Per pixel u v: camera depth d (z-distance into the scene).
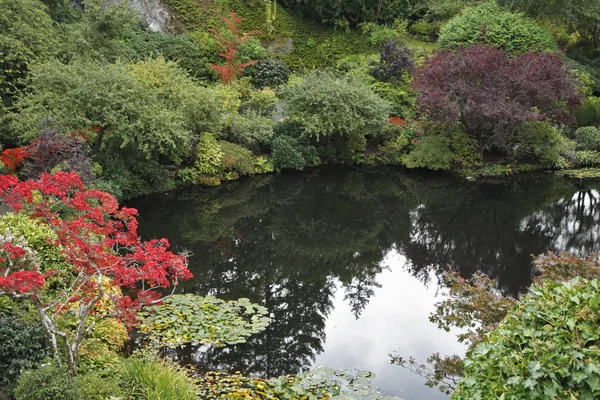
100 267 5.12
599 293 3.56
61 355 5.29
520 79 17.05
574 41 27.47
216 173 16.44
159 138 12.89
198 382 6.13
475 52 18.03
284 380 6.25
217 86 20.00
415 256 11.24
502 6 25.42
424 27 26.27
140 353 6.60
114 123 12.09
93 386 4.82
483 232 12.88
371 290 9.38
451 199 15.58
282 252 11.27
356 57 23.97
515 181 17.47
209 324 7.59
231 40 21.89
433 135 19.09
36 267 5.40
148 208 13.47
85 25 16.08
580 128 20.56
